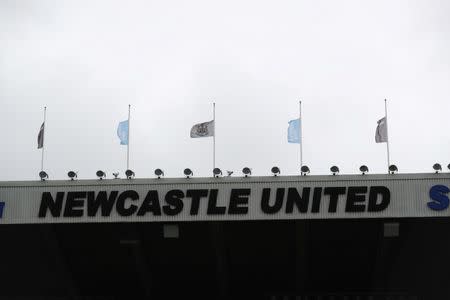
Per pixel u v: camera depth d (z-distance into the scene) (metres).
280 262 53.28
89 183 49.34
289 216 48.12
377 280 54.09
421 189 47.78
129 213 48.84
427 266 52.03
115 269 54.41
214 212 48.50
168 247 52.62
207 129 52.09
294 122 52.09
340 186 48.06
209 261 53.47
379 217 47.72
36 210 49.22
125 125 53.53
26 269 54.25
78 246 52.75
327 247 51.84
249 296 56.31
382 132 51.47
